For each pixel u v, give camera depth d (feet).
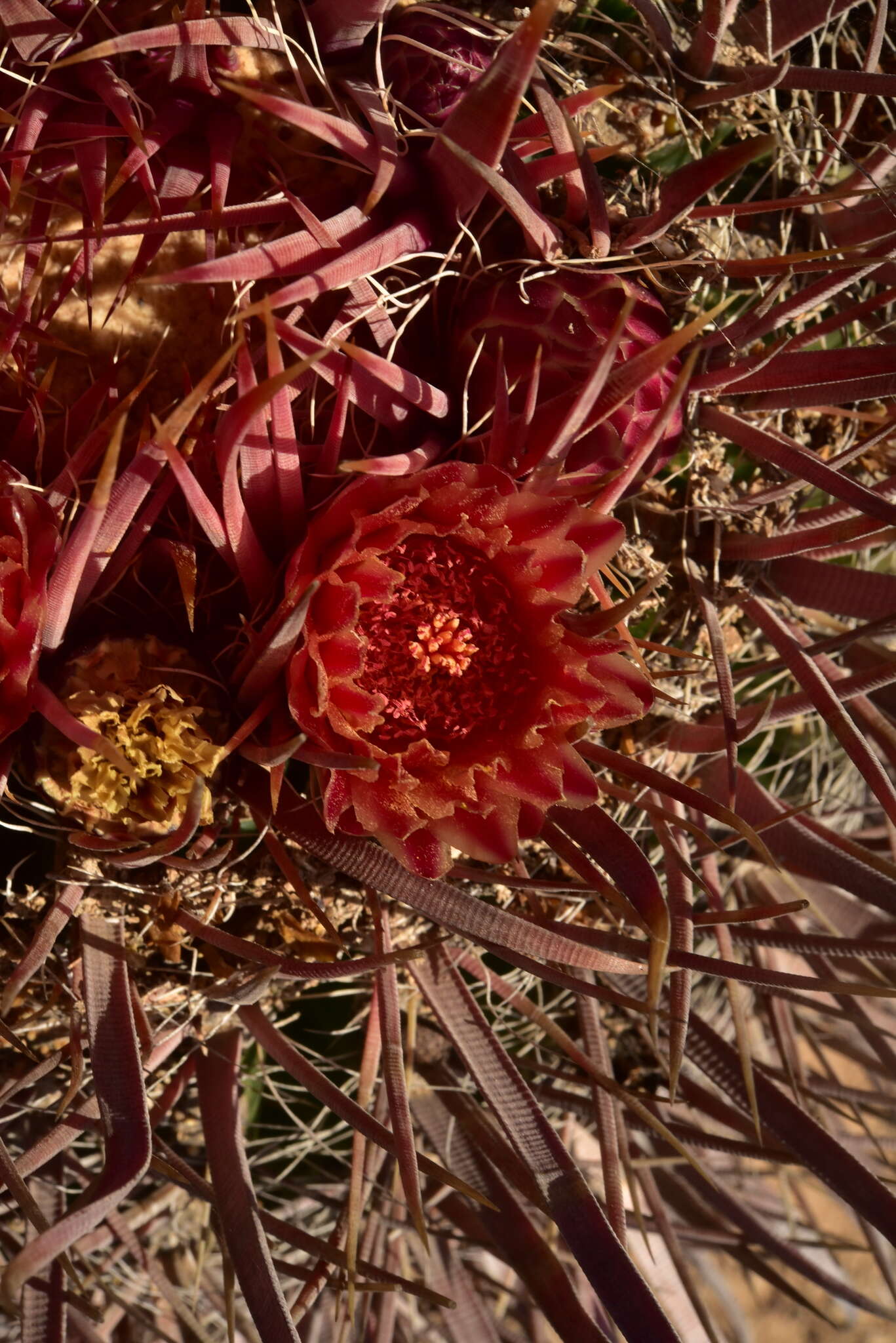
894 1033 0.84
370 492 0.58
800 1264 0.86
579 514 0.58
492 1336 0.88
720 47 0.72
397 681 0.60
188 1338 0.85
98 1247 0.83
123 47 0.57
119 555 0.59
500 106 0.54
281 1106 0.81
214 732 0.60
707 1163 0.98
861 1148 0.98
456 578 0.60
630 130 0.72
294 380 0.61
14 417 0.63
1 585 0.57
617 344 0.54
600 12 0.72
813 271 0.66
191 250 0.64
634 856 0.61
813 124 0.73
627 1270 0.63
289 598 0.56
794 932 0.69
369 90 0.62
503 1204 0.72
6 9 0.59
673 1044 0.65
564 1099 0.80
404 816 0.57
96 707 0.58
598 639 0.61
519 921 0.61
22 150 0.59
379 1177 0.81
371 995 0.75
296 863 0.69
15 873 0.68
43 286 0.63
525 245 0.63
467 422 0.62
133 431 0.63
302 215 0.57
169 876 0.65
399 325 0.64
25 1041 0.73
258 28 0.60
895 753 0.73
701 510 0.72
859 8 0.80
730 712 0.67
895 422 0.68
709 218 0.69
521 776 0.59
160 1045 0.72
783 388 0.67
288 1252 0.92
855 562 0.89
